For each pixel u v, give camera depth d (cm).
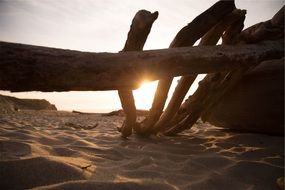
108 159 264
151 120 365
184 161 263
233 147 327
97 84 136
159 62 156
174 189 177
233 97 367
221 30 246
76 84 130
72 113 1580
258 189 194
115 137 407
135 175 211
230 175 222
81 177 186
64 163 198
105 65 138
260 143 333
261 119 340
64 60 126
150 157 274
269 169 234
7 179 171
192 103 346
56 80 123
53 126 549
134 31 189
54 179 177
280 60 321
